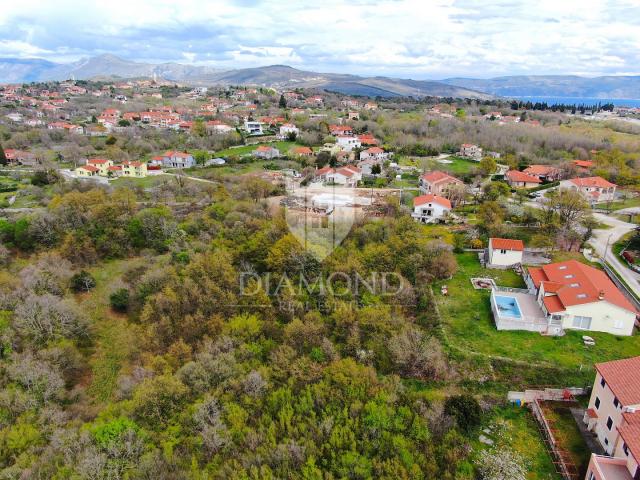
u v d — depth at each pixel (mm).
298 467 28734
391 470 28062
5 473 28453
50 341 44031
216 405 33375
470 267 58344
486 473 28859
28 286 51281
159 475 27984
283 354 37781
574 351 40750
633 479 26188
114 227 68000
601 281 47094
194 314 45156
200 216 70562
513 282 54156
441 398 34875
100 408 38312
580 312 43438
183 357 39531
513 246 57312
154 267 56875
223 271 49312
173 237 65062
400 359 39156
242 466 28781
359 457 29047
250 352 38844
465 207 84188
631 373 31438
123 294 53031
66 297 53031
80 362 44188
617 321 42906
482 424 34188
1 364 39562
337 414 32250
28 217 67688
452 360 40250
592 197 88375
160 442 30828
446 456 29766
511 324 44344
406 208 74375
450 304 49094
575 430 33094
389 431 31031
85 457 28250
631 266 56344
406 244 54875
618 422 29672
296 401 33844
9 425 33375
